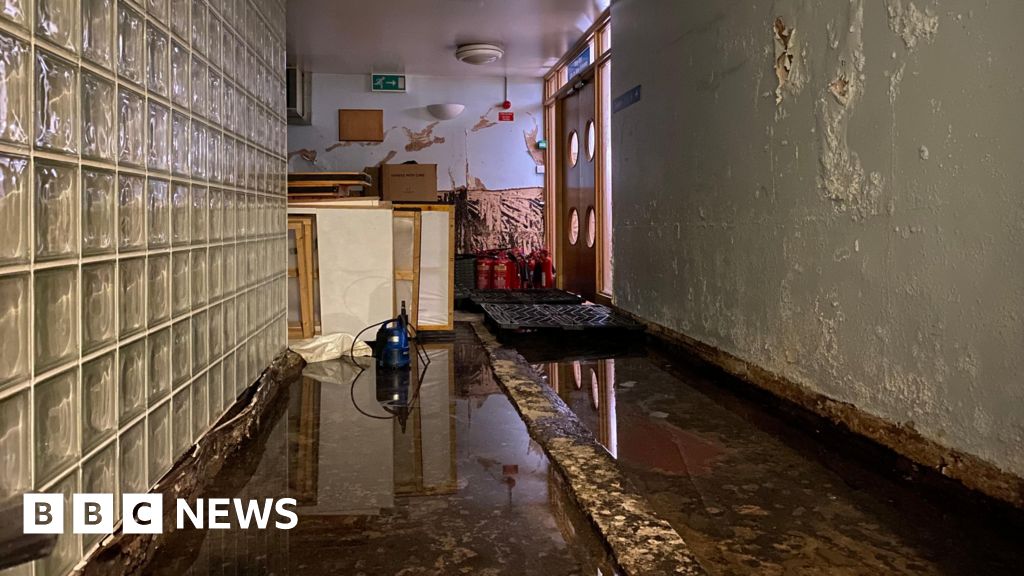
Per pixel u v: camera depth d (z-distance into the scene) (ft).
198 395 6.70
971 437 6.68
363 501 6.10
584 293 23.07
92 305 4.43
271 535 5.39
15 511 2.88
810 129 9.29
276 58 11.07
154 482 5.49
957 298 6.84
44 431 3.82
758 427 9.08
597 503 5.98
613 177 18.11
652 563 4.92
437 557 5.05
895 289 7.72
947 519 6.22
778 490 6.90
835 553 5.55
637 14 16.14
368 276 13.98
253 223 9.32
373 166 26.53
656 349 14.56
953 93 6.85
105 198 4.64
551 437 7.88
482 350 13.91
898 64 7.61
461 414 9.03
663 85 14.55
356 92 26.37
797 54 9.55
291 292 13.47
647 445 8.30
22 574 3.52
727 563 5.38
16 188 3.59
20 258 3.62
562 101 25.43
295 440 7.88
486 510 5.92
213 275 7.29
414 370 11.90
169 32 5.94
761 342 10.69
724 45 11.75
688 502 6.59
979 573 5.24
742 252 11.27
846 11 8.47
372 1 18.42
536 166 27.12
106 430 4.60
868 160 8.14
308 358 12.52
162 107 5.76
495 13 19.49
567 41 22.29
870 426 8.13
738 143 11.33
